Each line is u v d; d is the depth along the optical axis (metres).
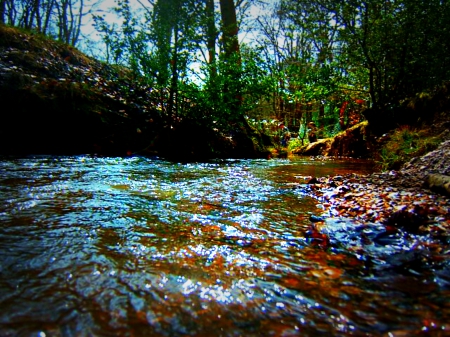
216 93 8.22
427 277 1.49
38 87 6.30
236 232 2.09
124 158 6.17
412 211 2.44
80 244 1.72
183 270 1.49
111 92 7.81
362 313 1.18
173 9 7.35
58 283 1.30
